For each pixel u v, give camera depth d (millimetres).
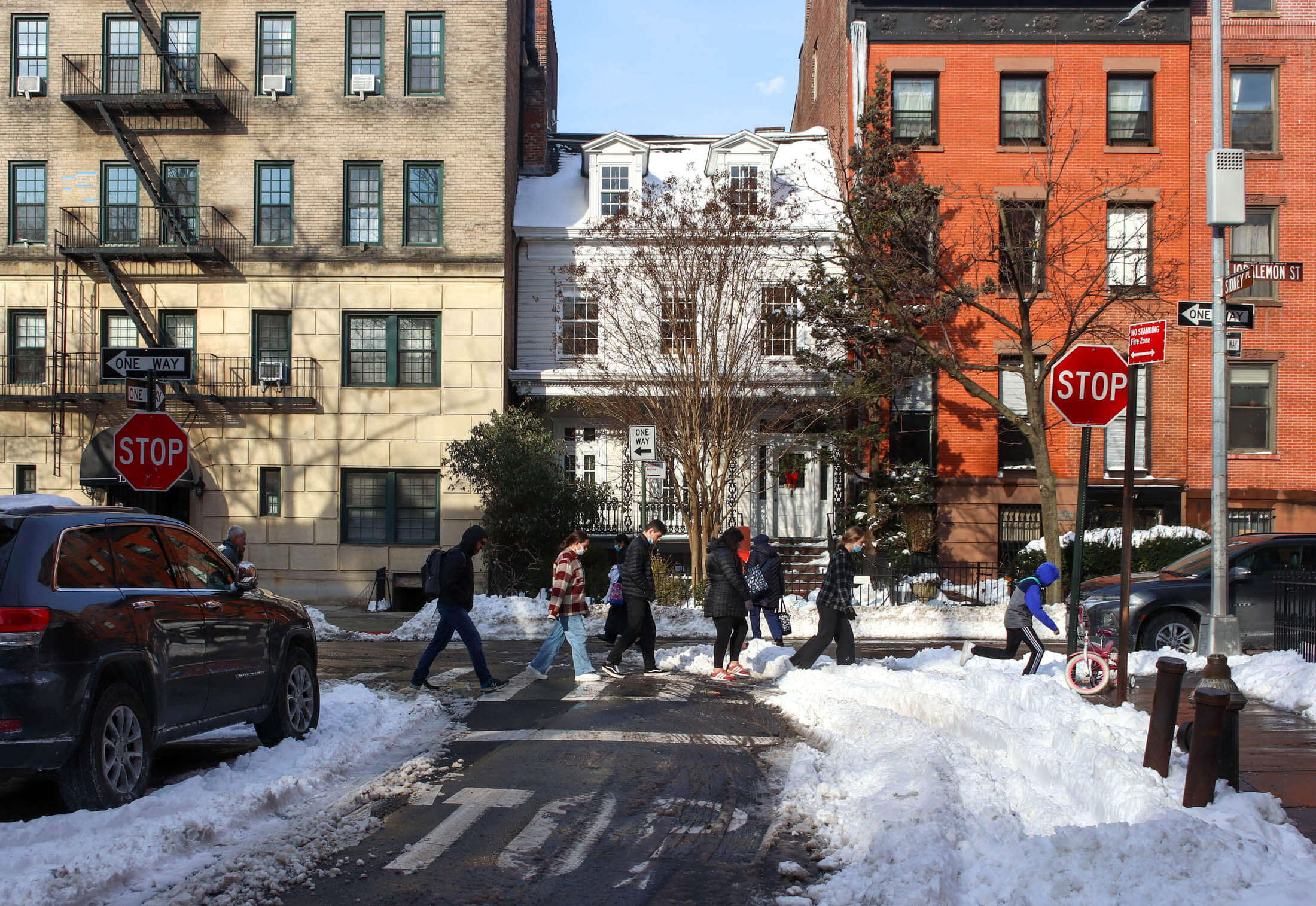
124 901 5230
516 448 23016
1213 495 13898
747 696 11586
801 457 25250
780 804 7168
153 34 25734
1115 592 14367
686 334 22750
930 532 25625
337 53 25922
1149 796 5797
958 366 21656
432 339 25859
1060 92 26234
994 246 22875
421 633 19438
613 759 8492
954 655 13547
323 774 7809
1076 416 10422
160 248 24922
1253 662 11867
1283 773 7555
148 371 11375
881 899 4957
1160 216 25938
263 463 25641
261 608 8703
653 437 19281
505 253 25859
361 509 25734
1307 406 26219
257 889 5484
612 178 27734
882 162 24000
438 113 25859
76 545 6898
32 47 26250
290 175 26016
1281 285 26219
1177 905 4660
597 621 19766
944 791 6422
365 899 5398
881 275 22672
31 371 25953
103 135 25906
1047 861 5184
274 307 25734
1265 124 26484
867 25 26594
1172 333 26047
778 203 24938
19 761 6160
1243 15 26266
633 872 5840
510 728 9867
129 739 6930
